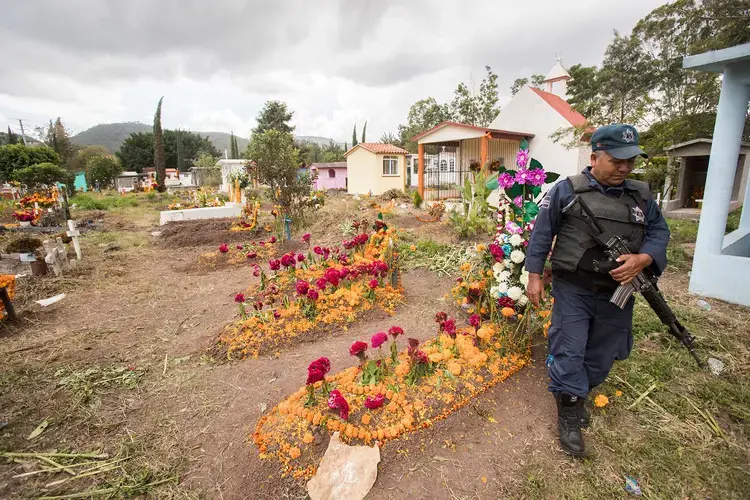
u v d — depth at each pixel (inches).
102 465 86.5
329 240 332.2
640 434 89.0
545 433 91.1
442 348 116.8
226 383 119.3
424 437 88.8
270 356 134.3
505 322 127.2
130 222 530.9
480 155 644.1
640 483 76.8
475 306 140.5
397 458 84.0
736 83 155.9
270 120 1524.4
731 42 415.8
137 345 149.2
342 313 157.4
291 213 382.9
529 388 107.3
